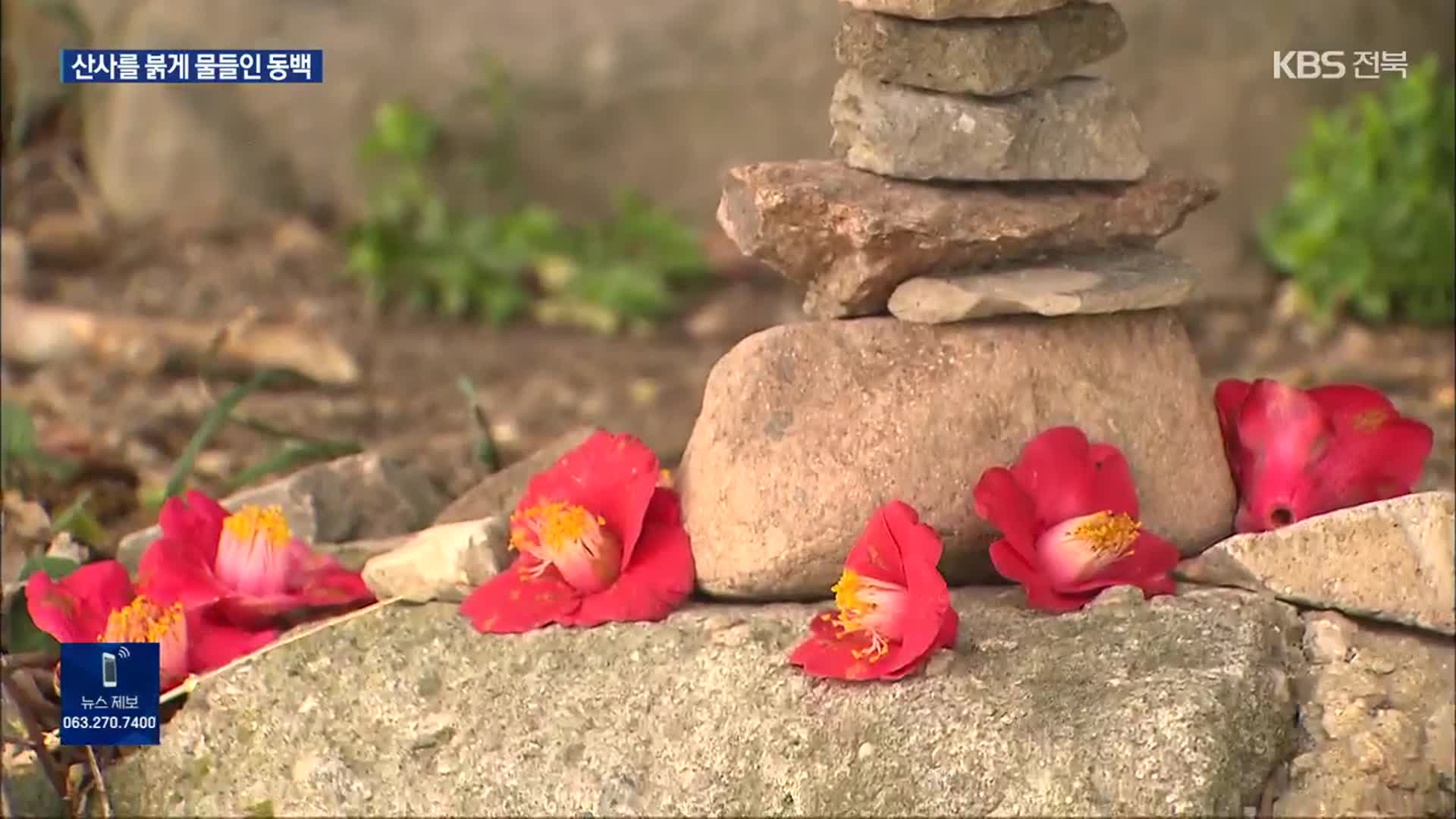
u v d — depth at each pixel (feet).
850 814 5.88
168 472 7.21
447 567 6.10
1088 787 5.83
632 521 6.03
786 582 6.02
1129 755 5.84
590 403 8.37
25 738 6.17
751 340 6.08
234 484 6.72
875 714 5.90
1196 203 6.13
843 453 6.02
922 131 6.03
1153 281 6.07
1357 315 9.27
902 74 6.03
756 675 5.96
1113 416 6.08
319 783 6.03
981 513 5.97
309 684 6.09
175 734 6.11
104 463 7.23
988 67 6.00
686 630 6.01
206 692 6.12
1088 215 6.07
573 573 6.05
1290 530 6.03
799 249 6.07
